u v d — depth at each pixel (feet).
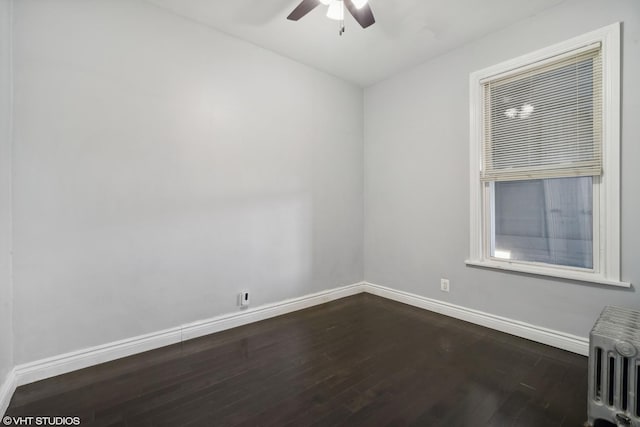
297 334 8.80
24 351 6.23
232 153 9.22
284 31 8.96
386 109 12.19
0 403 5.30
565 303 7.72
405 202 11.53
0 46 5.57
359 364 7.09
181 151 8.25
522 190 8.82
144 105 7.65
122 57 7.32
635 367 4.74
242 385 6.26
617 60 6.82
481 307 9.39
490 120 9.22
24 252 6.21
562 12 7.64
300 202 10.96
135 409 5.52
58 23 6.54
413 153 11.23
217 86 8.88
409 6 7.79
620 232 6.91
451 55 10.02
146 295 7.75
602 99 7.09
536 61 8.09
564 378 6.46
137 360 7.25
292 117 10.68
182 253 8.32
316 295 11.46
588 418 5.13
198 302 8.62
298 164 10.87
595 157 7.26
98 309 7.09
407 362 7.18
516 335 8.56
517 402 5.69
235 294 9.36
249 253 9.66
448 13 8.09
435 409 5.50
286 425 5.11
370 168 12.91
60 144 6.58
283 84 10.39
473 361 7.20
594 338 5.12
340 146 12.24
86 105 6.88
